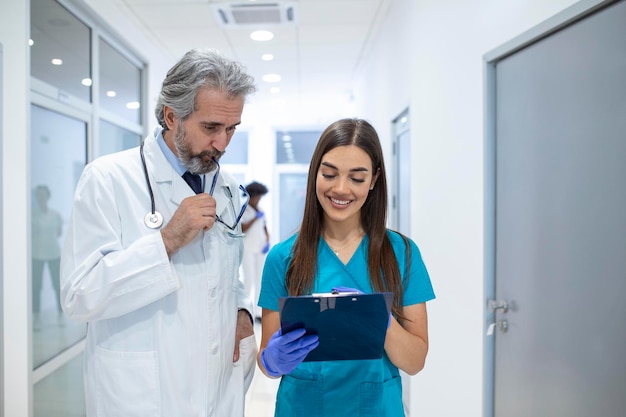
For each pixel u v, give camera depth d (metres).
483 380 1.79
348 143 0.96
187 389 1.03
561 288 1.37
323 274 1.05
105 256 0.97
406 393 2.86
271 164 7.03
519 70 1.58
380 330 0.86
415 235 2.55
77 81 2.58
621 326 1.14
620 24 1.13
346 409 1.02
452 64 2.04
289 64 4.57
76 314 0.97
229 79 0.95
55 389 2.33
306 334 0.89
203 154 1.00
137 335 1.01
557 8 1.34
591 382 1.25
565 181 1.34
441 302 2.18
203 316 1.06
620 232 1.14
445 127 2.12
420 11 2.40
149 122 3.70
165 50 3.98
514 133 1.62
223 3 3.02
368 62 4.29
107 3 2.83
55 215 2.34
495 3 1.68
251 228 4.79
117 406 1.00
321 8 3.13
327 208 1.00
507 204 1.67
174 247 0.97
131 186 1.05
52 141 2.30
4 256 1.93
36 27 2.15
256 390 3.26
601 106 1.20
